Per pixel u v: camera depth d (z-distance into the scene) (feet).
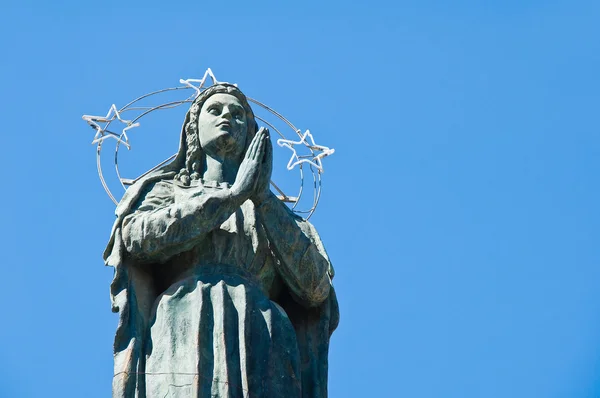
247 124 207.82
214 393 189.98
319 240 206.69
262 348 193.98
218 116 205.77
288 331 196.54
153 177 202.80
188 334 193.16
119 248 197.06
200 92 208.33
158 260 197.88
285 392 193.47
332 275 205.05
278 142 228.02
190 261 198.39
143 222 196.24
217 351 192.13
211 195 196.44
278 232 199.31
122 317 194.39
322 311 202.90
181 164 206.08
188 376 190.49
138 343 193.36
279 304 203.21
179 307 194.90
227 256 198.90
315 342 201.67
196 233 195.83
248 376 191.52
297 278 200.13
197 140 205.98
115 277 196.03
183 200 199.72
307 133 228.63
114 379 191.52
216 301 195.00
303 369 199.62
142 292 197.26
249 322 194.29
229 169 205.46
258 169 198.08
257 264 200.64
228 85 208.23
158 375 191.21
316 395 197.88
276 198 200.34
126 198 200.03
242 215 201.46
